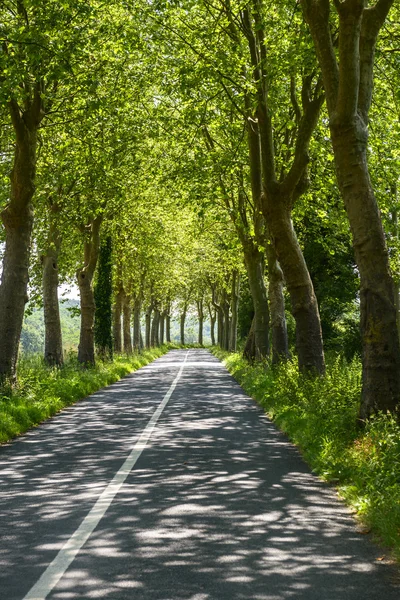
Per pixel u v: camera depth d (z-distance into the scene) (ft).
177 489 26.32
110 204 91.97
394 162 71.20
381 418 32.58
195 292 271.69
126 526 20.94
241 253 114.32
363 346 35.65
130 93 71.61
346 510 23.26
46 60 51.88
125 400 65.92
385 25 55.52
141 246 132.36
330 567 17.17
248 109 62.23
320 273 137.59
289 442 38.70
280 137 77.77
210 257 156.04
